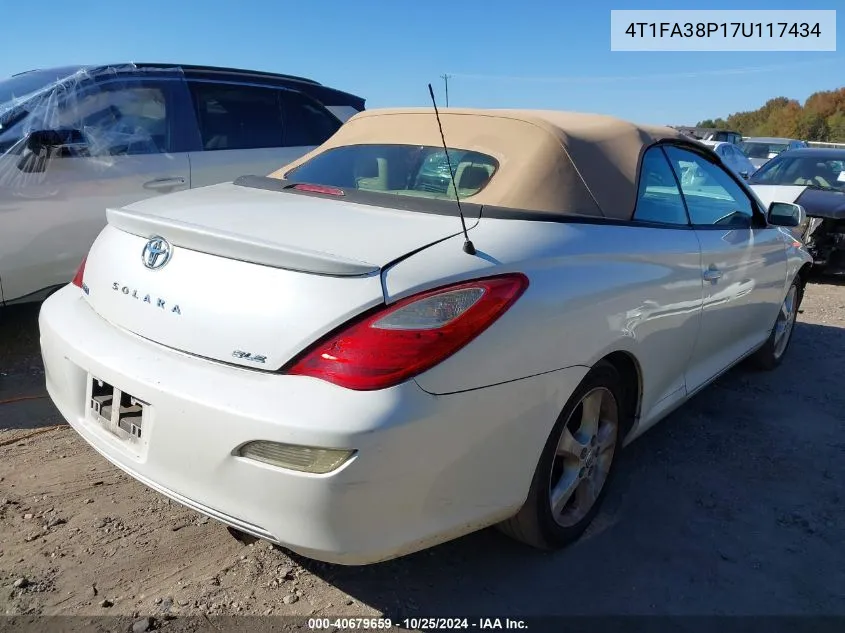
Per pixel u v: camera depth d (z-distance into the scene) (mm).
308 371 1929
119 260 2445
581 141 2852
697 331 3328
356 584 2502
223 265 2133
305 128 6047
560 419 2420
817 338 5754
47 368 2627
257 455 1921
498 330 2096
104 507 2875
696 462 3498
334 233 2215
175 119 5188
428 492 1997
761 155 23547
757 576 2645
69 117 4648
